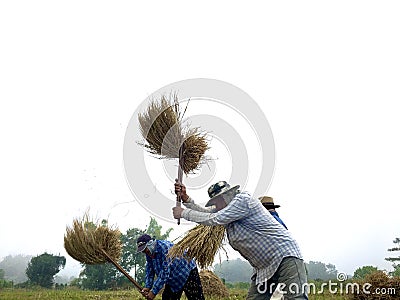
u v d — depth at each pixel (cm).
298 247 461
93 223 621
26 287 1941
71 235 613
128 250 714
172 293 612
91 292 1323
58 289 1725
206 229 554
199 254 544
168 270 585
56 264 2208
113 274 1795
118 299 1100
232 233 468
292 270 450
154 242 596
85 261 613
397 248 1449
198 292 598
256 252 460
